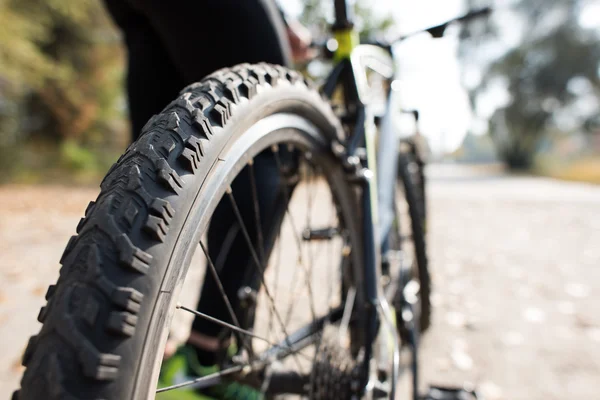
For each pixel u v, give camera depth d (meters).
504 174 24.11
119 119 15.41
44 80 12.70
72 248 0.45
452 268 3.45
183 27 1.01
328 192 1.02
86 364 0.39
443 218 6.35
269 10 1.05
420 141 1.74
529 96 29.23
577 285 3.01
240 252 1.03
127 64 1.28
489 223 5.88
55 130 14.34
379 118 1.31
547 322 2.33
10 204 7.00
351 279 1.07
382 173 1.21
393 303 1.23
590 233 5.07
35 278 2.97
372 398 0.87
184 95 0.61
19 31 10.62
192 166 0.53
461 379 1.74
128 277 0.44
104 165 14.45
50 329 0.40
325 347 0.87
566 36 28.08
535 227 5.53
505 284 3.02
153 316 0.45
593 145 37.59
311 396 0.82
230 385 1.00
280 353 0.88
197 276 2.64
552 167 29.19
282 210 0.99
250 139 0.68
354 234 1.02
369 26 6.37
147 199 0.48
